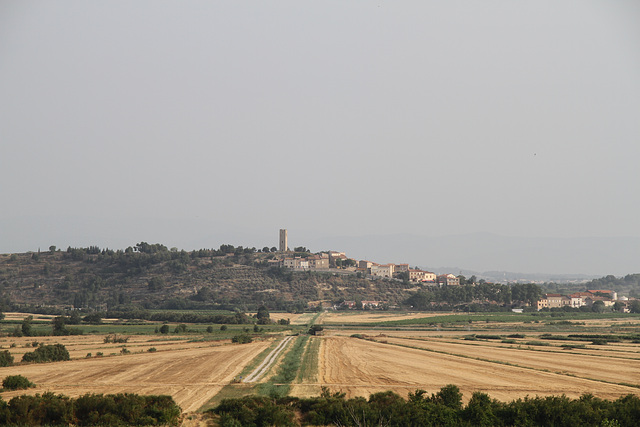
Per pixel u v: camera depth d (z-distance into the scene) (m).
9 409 107.44
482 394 117.94
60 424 104.88
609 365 198.50
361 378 164.12
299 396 133.50
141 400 114.75
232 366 189.00
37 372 173.50
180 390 143.00
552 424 105.31
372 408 112.12
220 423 108.38
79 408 110.06
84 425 105.50
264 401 116.56
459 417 108.44
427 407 110.44
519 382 159.50
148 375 168.50
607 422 102.94
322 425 108.69
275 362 199.50
